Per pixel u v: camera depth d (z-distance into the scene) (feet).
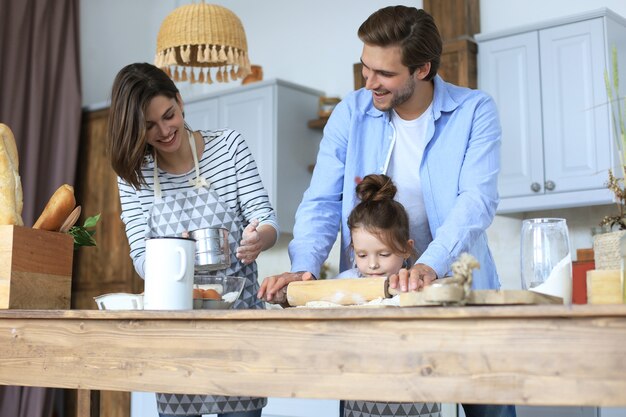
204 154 6.53
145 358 4.00
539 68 11.59
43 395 14.11
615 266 3.91
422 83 5.96
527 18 12.69
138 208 6.50
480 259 6.12
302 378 3.54
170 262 4.31
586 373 2.97
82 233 5.69
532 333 3.08
